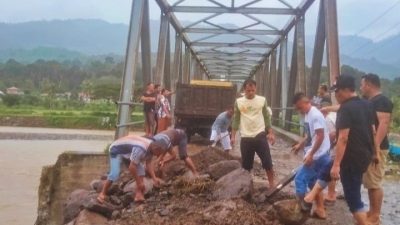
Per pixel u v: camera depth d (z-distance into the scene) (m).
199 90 18.42
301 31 17.72
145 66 15.16
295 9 17.69
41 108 67.62
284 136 20.14
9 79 114.75
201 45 27.50
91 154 10.98
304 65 17.41
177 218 6.83
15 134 41.31
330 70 11.41
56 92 90.62
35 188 19.12
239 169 8.01
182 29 22.94
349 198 5.77
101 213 7.86
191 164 9.22
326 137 6.62
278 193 7.99
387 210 7.82
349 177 5.72
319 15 14.02
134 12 12.98
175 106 18.38
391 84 63.31
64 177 10.95
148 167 8.64
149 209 7.50
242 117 8.18
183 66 27.22
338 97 5.83
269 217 6.61
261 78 36.31
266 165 8.11
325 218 6.88
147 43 15.02
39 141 39.12
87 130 49.50
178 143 9.05
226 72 45.25
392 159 15.76
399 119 38.09
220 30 22.95
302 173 6.67
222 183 7.78
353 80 5.75
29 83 110.50
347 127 5.62
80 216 7.60
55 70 120.56
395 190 10.09
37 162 26.86
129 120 12.47
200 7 18.52
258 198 7.65
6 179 21.00
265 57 32.59
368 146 5.72
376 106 6.34
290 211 6.46
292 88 19.41
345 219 6.88
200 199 7.85
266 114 8.20
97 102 76.88
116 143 8.17
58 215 10.77
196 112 18.33
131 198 8.30
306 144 7.09
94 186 9.35
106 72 118.50
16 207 15.82
